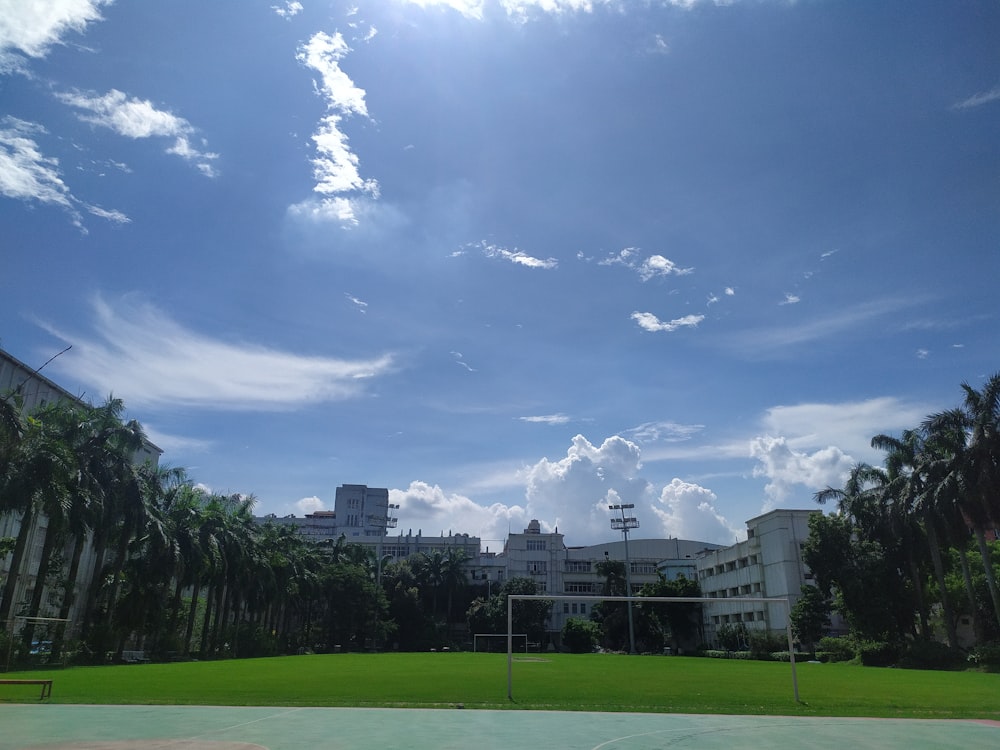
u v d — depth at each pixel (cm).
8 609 4075
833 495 6844
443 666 5097
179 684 3067
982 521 5103
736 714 2267
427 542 14788
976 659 4897
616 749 1602
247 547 6962
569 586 13550
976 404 5209
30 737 1664
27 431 3909
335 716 2095
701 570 11188
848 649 6419
